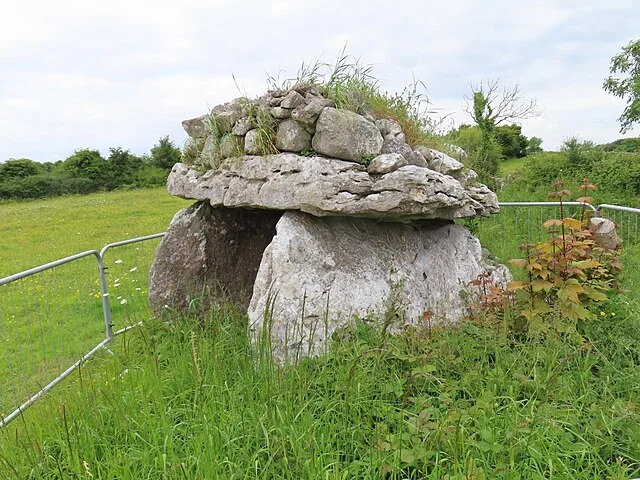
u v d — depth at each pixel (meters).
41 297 6.70
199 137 4.95
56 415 3.13
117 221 16.92
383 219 4.29
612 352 3.65
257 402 2.92
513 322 3.83
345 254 4.16
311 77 4.30
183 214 5.09
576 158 14.52
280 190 4.05
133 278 7.54
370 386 3.09
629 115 22.78
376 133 4.11
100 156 35.78
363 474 2.46
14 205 27.72
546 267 3.85
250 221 5.12
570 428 2.78
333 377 3.23
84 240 13.24
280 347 3.65
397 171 3.90
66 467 2.65
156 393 3.10
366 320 3.86
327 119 3.97
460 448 2.46
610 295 4.48
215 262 4.97
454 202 4.16
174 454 2.55
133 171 35.78
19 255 11.50
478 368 3.21
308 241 4.04
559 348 3.37
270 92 4.42
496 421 2.75
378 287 4.13
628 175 12.80
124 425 2.88
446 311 4.38
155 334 4.31
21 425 3.25
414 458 2.43
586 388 3.16
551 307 3.80
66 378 4.21
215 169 4.66
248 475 2.48
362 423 2.84
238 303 4.91
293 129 4.11
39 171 35.62
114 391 3.28
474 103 14.98
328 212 3.93
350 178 3.90
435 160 4.47
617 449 2.66
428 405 2.98
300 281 3.87
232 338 3.95
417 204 3.94
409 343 3.57
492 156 14.74
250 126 4.35
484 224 8.23
